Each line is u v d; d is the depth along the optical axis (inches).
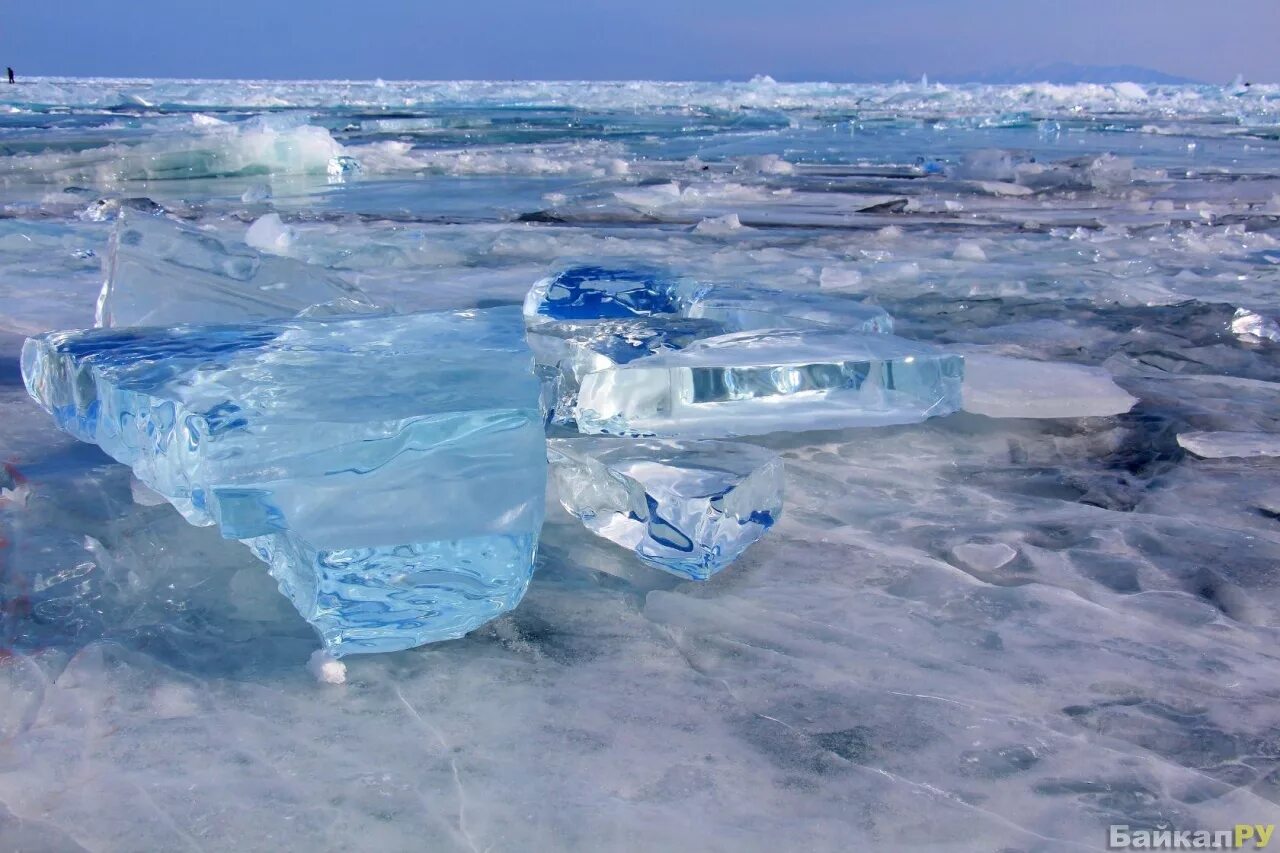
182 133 408.2
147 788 41.4
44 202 282.2
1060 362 108.5
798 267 176.7
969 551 64.5
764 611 57.2
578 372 86.4
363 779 42.2
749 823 40.1
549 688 49.3
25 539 62.4
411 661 51.7
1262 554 64.7
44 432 83.3
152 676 49.5
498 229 227.6
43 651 51.0
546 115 1018.7
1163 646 53.9
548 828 39.5
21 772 42.1
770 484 66.4
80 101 1114.1
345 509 50.8
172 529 64.6
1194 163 456.8
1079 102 1647.4
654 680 50.2
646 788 42.0
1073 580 61.6
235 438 52.2
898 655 52.7
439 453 53.0
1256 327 125.8
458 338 70.5
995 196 332.8
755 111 1227.9
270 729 45.6
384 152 438.0
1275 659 52.9
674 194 307.3
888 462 82.1
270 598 57.2
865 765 43.8
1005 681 50.4
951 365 89.8
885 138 697.0
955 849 38.9
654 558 61.7
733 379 83.4
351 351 67.1
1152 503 73.9
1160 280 167.6
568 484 68.6
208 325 77.0
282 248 183.8
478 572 53.2
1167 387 102.9
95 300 138.6
